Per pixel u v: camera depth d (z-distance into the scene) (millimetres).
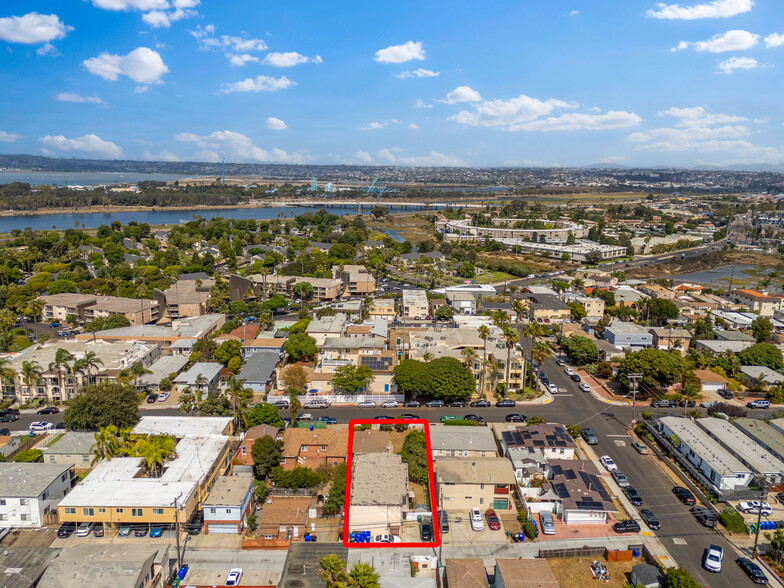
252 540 81562
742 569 77688
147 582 69438
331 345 149125
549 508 89812
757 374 143875
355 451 101062
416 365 129375
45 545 80188
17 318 193625
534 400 133250
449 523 87312
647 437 113062
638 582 73188
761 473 94750
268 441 97062
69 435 103250
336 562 61969
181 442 99750
